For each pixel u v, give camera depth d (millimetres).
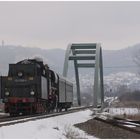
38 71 43062
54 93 53031
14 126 23250
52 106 51750
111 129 33219
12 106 41719
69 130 25547
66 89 65188
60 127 28156
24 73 42469
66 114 46156
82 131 29078
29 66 42656
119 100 146625
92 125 36969
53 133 22828
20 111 41750
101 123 41062
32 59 43844
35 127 24234
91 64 141375
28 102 41469
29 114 42156
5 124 25188
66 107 67062
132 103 124688
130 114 67938
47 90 47344
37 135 20719
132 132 30859
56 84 55031
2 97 42125
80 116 48406
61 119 36562
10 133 20297
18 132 21016
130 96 146500
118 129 33469
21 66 42719
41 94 42656
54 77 51812
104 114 64250
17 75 42406
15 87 42188
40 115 39906
